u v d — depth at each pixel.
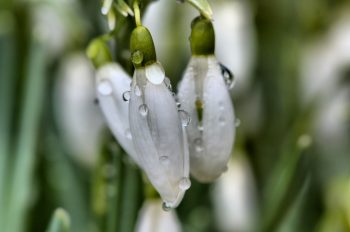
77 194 0.31
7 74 0.30
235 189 0.31
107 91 0.22
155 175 0.21
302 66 0.33
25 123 0.28
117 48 0.23
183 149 0.21
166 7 0.31
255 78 0.33
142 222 0.23
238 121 0.22
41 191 0.31
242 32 0.33
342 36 0.34
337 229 0.31
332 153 0.34
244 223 0.31
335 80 0.34
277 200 0.26
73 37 0.31
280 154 0.32
